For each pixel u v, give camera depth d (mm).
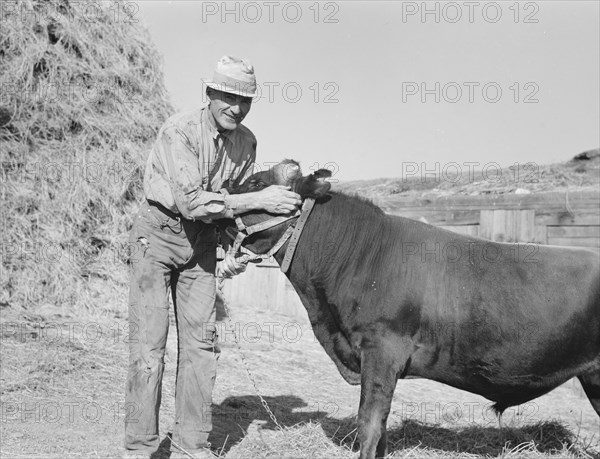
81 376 6043
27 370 5973
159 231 4309
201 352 4488
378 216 4543
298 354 8180
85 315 7941
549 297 4402
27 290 8008
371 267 4438
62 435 4777
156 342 4305
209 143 4328
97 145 9102
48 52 9141
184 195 4148
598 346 4492
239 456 4746
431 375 4582
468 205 8867
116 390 5820
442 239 4562
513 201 8492
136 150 9281
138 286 4309
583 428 6500
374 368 4367
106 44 9711
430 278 4430
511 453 5164
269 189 4305
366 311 4410
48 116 8898
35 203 8453
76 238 8539
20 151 8555
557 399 7691
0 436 4668
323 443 5035
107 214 8875
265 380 6918
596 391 4613
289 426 5449
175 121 4250
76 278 8328
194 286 4492
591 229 7992
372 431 4293
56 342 6770
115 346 6984
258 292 11000
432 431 5617
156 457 4586
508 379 4508
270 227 4402
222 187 4531
